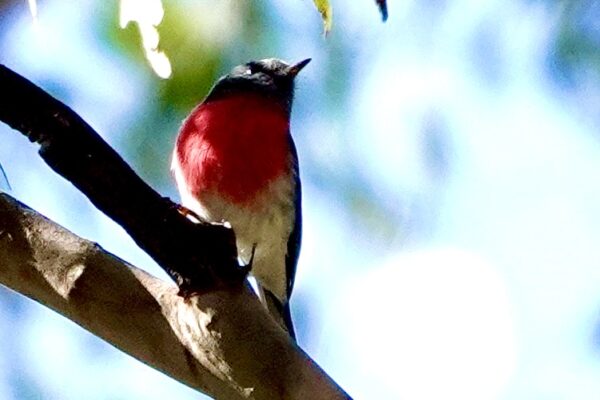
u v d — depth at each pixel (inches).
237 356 176.4
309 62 385.4
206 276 181.5
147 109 366.3
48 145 183.9
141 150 368.2
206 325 178.1
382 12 191.5
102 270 183.2
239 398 179.0
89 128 185.3
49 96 184.4
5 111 182.7
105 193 185.2
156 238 182.9
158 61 207.2
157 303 181.8
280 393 174.4
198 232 182.2
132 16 207.0
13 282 186.4
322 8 208.7
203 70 355.6
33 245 184.4
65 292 183.2
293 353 176.6
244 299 180.7
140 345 182.4
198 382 181.8
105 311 182.2
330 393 172.7
